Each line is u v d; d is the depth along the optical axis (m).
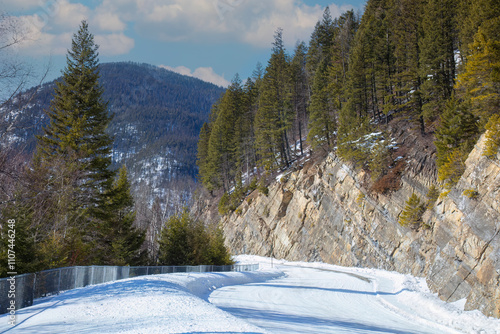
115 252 32.34
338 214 53.44
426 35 45.94
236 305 17.17
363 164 50.47
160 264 39.59
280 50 77.56
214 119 117.75
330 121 61.47
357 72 55.94
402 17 53.31
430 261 28.27
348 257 49.72
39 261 15.42
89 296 13.09
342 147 53.62
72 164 25.41
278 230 66.00
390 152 47.12
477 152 23.47
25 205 17.77
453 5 46.62
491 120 21.95
